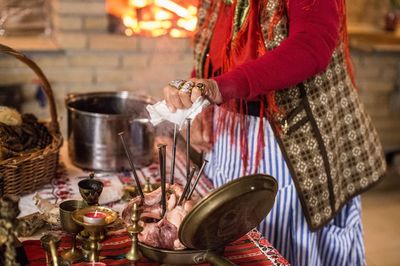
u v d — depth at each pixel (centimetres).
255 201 100
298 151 137
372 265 252
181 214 105
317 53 120
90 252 106
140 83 308
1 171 128
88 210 107
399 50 327
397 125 354
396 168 342
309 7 121
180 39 306
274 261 112
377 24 363
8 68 287
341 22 134
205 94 111
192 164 161
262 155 140
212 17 150
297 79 120
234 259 112
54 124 153
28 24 306
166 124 166
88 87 301
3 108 140
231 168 146
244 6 135
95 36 293
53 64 292
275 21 129
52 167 143
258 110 139
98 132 150
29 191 137
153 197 113
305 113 136
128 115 150
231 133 144
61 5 285
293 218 141
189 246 101
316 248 147
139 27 302
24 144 138
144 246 104
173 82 113
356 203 156
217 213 96
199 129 152
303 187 138
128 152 112
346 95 146
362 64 335
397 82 344
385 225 290
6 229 88
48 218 119
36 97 295
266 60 118
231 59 139
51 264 104
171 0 301
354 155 150
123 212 111
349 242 151
